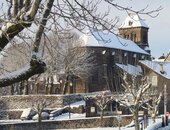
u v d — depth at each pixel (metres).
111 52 104.62
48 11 8.27
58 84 94.88
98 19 9.34
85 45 98.94
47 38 9.93
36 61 8.45
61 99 70.50
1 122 53.88
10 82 8.41
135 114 42.62
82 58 87.75
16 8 8.09
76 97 74.44
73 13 9.30
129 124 57.88
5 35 8.03
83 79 96.12
